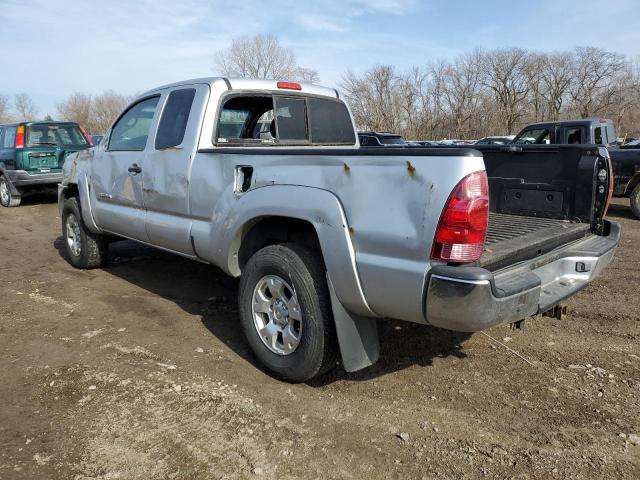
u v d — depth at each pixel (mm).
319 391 3436
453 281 2615
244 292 3693
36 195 14016
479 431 3004
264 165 3543
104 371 3613
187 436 2891
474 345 4156
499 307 2715
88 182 5734
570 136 11453
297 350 3383
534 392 3436
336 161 3088
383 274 2877
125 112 5262
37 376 3545
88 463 2662
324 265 3326
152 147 4648
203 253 4172
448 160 2652
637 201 10344
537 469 2676
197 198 4137
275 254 3439
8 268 6434
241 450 2783
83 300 5129
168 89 4691
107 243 6238
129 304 5023
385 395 3391
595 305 5090
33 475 2570
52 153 11711
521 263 3240
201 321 4605
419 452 2805
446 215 2639
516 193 4656
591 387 3498
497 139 19672
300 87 5020
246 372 3662
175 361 3793
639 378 3617
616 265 6617
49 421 3023
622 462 2736
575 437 2949
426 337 4297
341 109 5465
